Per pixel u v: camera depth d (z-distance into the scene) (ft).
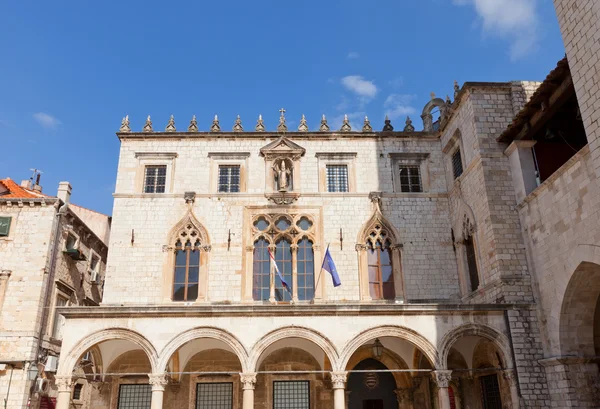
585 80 68.44
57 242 111.96
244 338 83.30
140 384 100.89
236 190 111.55
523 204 89.71
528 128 87.81
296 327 84.02
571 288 77.56
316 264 106.01
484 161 94.32
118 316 83.97
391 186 112.06
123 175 110.52
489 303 90.27
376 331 84.28
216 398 100.07
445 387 81.56
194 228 107.45
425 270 106.22
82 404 118.42
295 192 109.91
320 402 100.12
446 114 110.73
